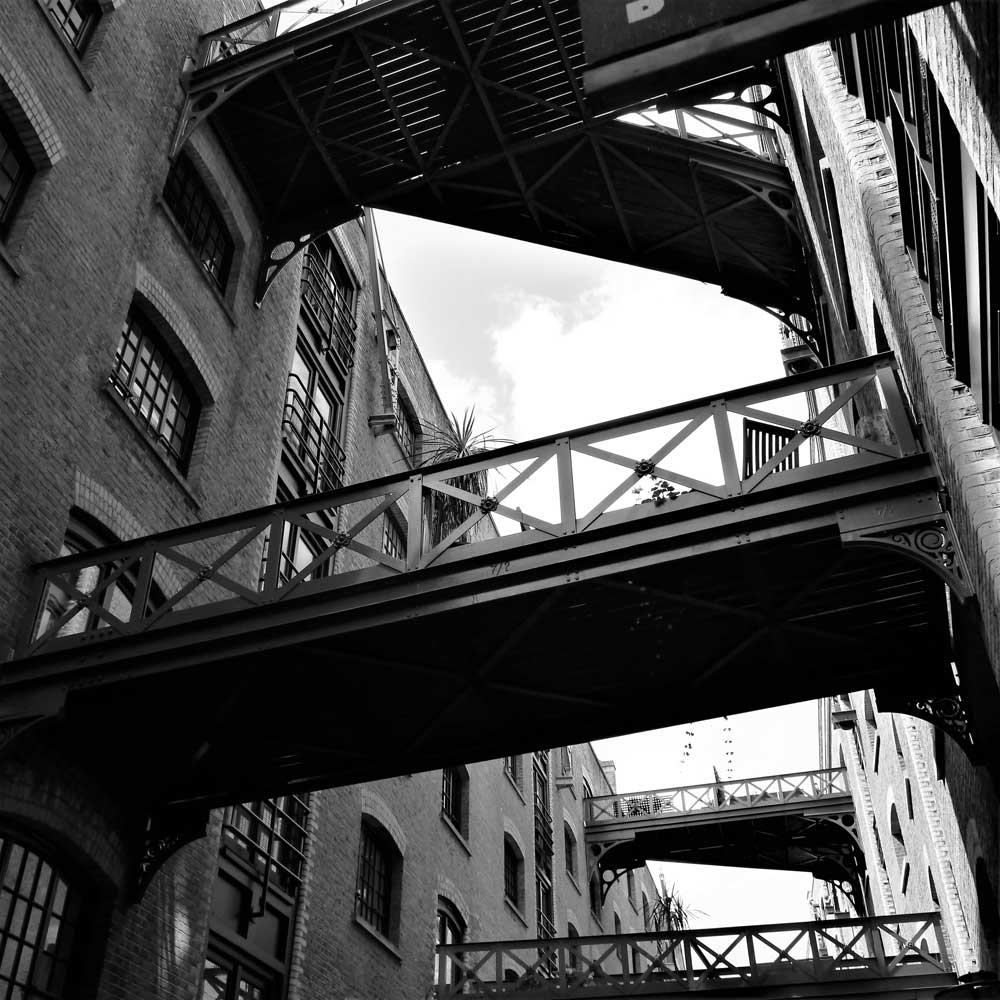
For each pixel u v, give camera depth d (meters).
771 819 25.02
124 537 9.84
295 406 15.12
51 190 9.66
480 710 9.15
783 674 8.84
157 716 8.55
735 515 7.07
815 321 14.41
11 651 8.09
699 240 14.36
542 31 12.24
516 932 21.22
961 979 10.59
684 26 3.22
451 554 7.71
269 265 14.43
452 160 14.03
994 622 5.50
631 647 8.53
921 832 13.27
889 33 5.63
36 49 9.79
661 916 32.50
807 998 13.91
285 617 7.81
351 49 12.73
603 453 7.72
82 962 8.48
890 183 6.86
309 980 12.04
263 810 12.05
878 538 6.55
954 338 5.17
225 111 13.48
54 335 9.29
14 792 7.83
